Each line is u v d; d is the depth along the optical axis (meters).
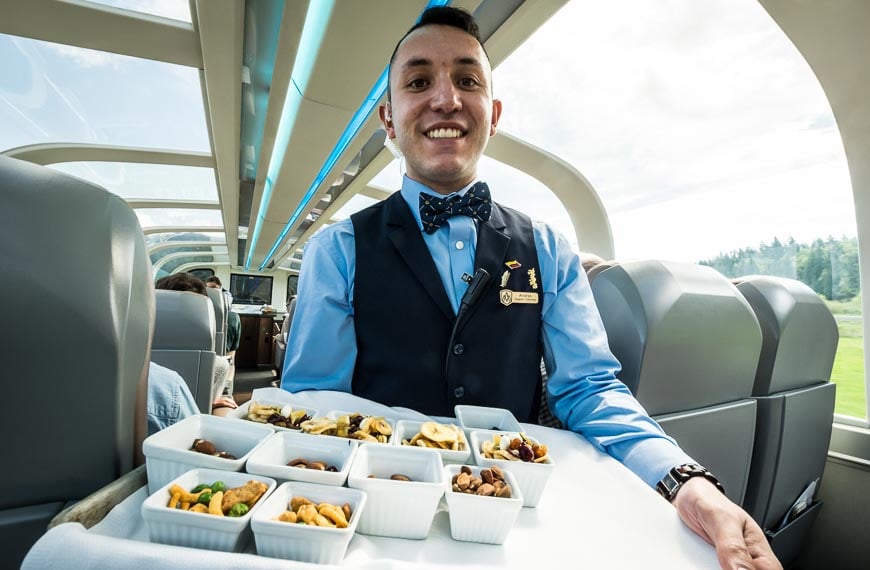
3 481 0.54
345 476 0.57
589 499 0.69
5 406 0.52
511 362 1.15
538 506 0.66
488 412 0.90
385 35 2.29
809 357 1.93
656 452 0.81
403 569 0.46
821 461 2.04
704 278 1.55
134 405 0.61
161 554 0.40
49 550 0.40
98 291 0.53
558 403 1.11
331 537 0.47
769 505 1.76
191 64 3.19
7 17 2.71
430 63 1.10
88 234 0.53
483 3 2.15
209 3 2.38
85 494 0.58
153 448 0.56
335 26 2.22
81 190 0.55
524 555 0.54
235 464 0.57
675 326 1.35
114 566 0.39
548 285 1.23
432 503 0.55
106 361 0.54
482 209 1.21
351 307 1.15
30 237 0.50
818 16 1.77
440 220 1.18
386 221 1.23
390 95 1.25
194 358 2.56
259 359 8.77
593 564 0.54
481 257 1.18
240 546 0.49
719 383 1.54
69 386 0.54
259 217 8.48
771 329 1.73
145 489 0.57
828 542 2.08
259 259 15.10
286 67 2.85
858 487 2.00
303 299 1.14
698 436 1.46
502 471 0.64
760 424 1.73
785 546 1.92
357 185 5.64
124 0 2.65
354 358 1.13
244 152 5.14
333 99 3.03
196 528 0.47
